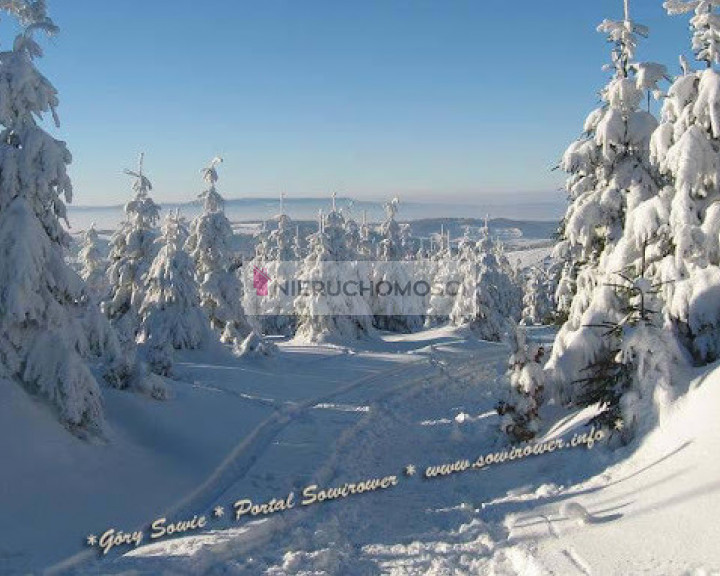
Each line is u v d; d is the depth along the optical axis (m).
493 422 19.75
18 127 13.99
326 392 24.20
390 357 34.25
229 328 34.00
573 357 16.19
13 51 13.98
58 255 14.36
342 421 19.58
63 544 9.93
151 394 17.47
